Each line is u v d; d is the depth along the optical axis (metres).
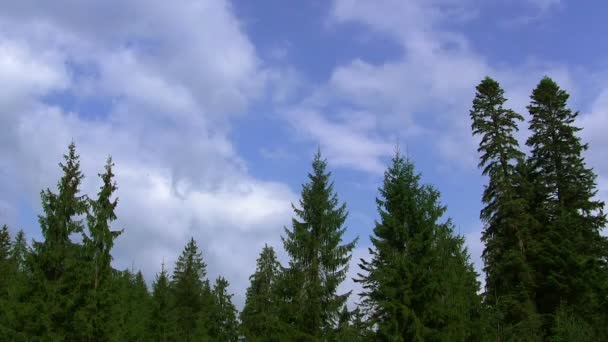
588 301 36.00
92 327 30.19
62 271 31.50
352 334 30.38
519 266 37.38
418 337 26.34
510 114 41.38
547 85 44.31
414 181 31.30
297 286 32.19
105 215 32.75
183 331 60.62
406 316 26.86
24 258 30.75
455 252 34.00
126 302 43.78
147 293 61.59
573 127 42.69
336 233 33.47
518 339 31.91
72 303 30.08
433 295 28.06
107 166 33.94
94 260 32.00
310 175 35.25
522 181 40.47
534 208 42.19
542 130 43.75
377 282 30.08
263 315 48.16
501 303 35.44
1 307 29.98
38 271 30.36
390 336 26.73
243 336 52.47
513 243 39.44
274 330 32.09
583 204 40.50
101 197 33.12
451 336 27.47
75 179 32.81
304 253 33.00
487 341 30.59
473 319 32.12
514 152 40.06
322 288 31.80
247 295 61.94
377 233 30.19
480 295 35.59
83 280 30.84
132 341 44.03
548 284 37.31
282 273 33.19
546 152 42.97
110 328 31.33
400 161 31.61
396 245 30.12
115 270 33.25
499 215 39.66
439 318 27.64
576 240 38.75
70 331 30.31
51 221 31.53
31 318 29.34
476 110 42.22
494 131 41.22
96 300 30.91
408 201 30.25
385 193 31.30
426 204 30.34
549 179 42.19
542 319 35.34
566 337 28.48
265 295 52.69
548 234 39.16
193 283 67.50
